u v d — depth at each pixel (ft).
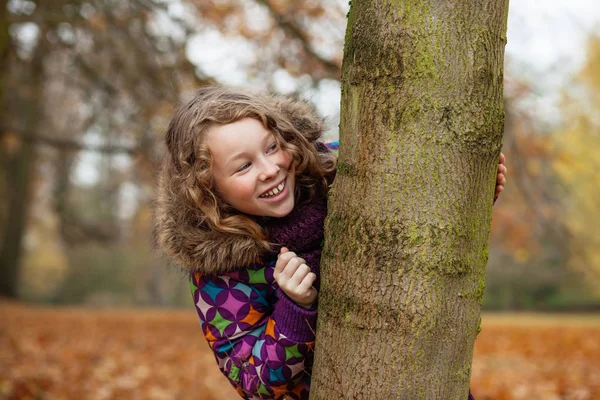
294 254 5.89
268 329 5.97
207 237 6.02
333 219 5.46
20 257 64.13
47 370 18.78
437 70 5.00
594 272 76.28
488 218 5.31
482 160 5.14
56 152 57.26
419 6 5.03
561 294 84.28
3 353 21.71
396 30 5.07
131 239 94.43
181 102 6.62
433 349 5.02
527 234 40.42
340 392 5.24
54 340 27.14
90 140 42.70
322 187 6.47
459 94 5.02
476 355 26.04
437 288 5.02
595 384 17.54
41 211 87.56
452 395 5.08
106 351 24.63
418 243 5.03
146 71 25.48
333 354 5.32
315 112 6.97
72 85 30.63
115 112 29.94
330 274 5.43
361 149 5.23
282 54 26.40
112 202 84.74
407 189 5.06
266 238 6.09
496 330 39.55
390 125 5.09
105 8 25.36
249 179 5.84
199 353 25.43
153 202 7.16
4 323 33.01
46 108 42.14
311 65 25.95
